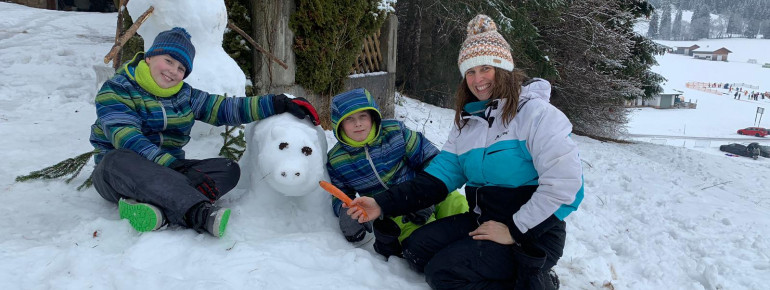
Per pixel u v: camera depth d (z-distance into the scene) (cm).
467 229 242
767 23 16712
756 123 5838
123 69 271
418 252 239
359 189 290
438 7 1027
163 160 251
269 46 503
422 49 1099
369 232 271
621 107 1627
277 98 291
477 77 243
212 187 252
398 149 285
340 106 268
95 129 282
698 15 17200
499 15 961
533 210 214
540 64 1127
